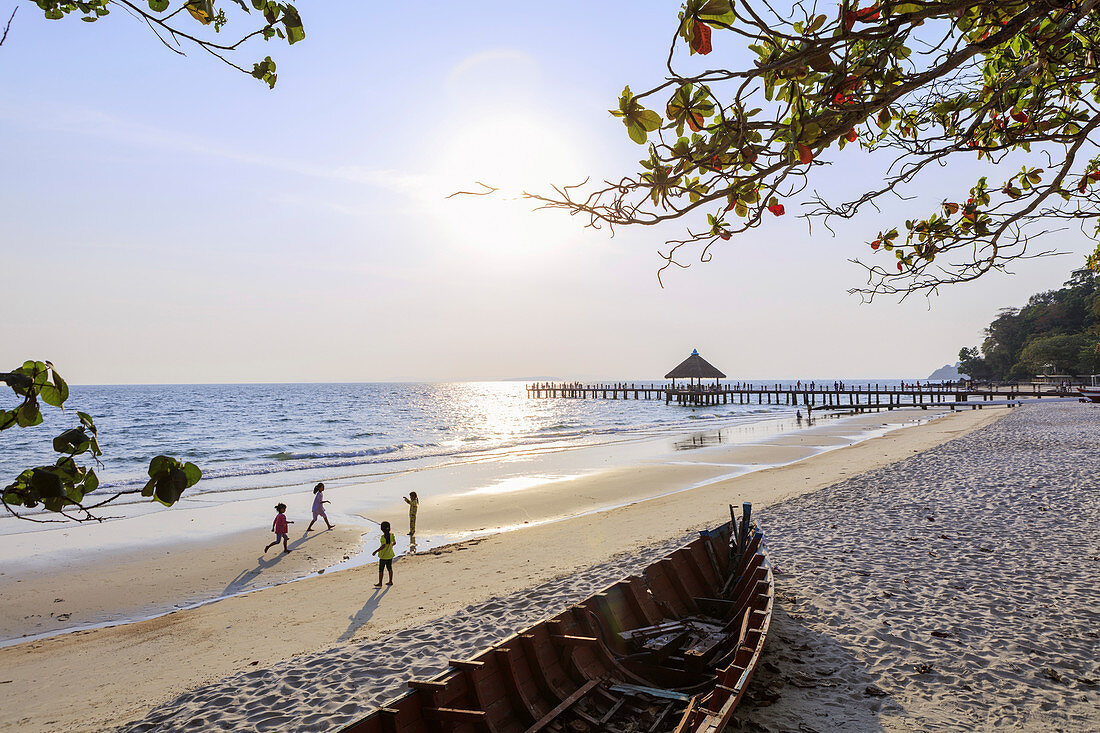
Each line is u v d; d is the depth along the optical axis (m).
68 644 9.70
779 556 11.24
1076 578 8.99
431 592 11.27
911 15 1.82
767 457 29.31
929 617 7.98
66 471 1.81
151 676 8.38
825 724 5.69
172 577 13.06
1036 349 86.06
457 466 28.33
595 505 19.31
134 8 2.08
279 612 10.77
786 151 2.14
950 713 5.78
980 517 12.99
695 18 1.82
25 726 7.09
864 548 11.34
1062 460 19.27
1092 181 3.05
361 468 28.00
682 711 5.78
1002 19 2.50
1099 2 1.97
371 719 4.77
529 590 10.65
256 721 6.78
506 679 5.75
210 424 57.88
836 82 2.12
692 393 83.50
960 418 45.47
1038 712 5.70
